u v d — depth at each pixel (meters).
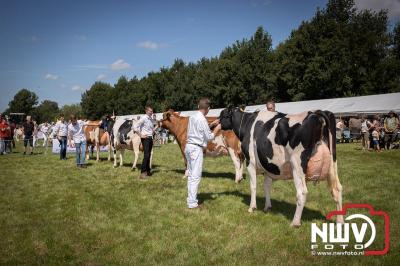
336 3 50.22
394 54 55.31
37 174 12.26
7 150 21.27
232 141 9.74
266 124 6.20
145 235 5.74
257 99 58.81
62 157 16.83
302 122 5.46
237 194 8.40
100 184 10.12
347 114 28.33
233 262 4.62
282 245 5.14
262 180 10.28
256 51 60.53
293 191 8.51
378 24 49.78
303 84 47.16
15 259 4.85
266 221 6.20
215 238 5.50
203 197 8.11
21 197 8.67
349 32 46.09
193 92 73.44
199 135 7.11
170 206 7.46
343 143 25.41
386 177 10.23
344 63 44.84
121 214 6.96
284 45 52.81
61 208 7.54
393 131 19.03
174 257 4.86
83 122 16.00
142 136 10.77
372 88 46.44
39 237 5.74
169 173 11.79
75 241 5.54
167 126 10.91
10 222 6.56
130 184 9.99
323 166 5.50
